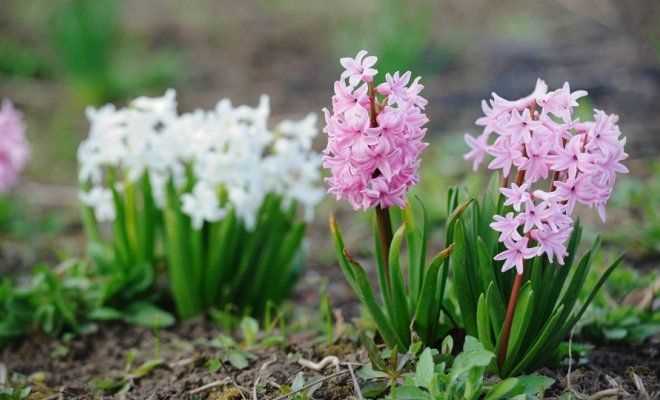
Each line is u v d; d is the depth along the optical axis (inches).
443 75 137.3
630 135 100.0
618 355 60.2
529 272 55.7
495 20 168.4
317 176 69.2
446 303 58.7
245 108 67.8
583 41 143.9
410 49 129.8
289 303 71.5
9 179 81.5
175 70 144.6
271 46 161.0
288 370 59.3
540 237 53.1
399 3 134.2
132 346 67.8
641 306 64.4
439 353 57.7
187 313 69.7
